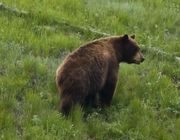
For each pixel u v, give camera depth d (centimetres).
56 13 2150
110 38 1606
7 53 1708
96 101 1565
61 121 1391
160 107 1611
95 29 2123
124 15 2297
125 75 1741
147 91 1677
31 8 2152
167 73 1844
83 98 1436
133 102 1577
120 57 1606
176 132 1503
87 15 2241
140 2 2519
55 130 1370
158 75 1773
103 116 1524
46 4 2252
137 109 1559
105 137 1429
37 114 1441
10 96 1485
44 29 1959
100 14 2281
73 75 1402
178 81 1822
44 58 1758
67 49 1855
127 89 1672
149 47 1983
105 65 1499
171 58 1952
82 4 2348
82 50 1474
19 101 1505
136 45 1636
